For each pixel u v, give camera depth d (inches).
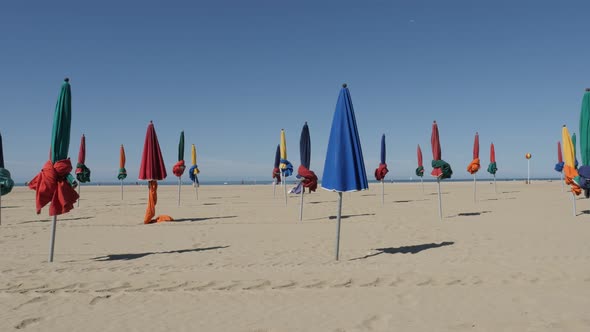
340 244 329.7
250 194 1233.4
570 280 204.4
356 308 168.1
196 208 700.0
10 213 631.2
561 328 142.8
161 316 162.1
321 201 861.8
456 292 188.1
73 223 489.1
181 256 283.9
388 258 270.5
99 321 157.4
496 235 357.7
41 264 257.4
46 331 147.7
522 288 192.4
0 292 194.9
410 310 164.6
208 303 177.6
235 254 289.9
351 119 263.3
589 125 452.8
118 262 263.9
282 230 414.6
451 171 500.4
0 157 442.3
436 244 321.1
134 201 907.4
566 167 497.7
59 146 264.1
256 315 161.8
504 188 1476.4
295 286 201.6
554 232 368.2
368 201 847.1
